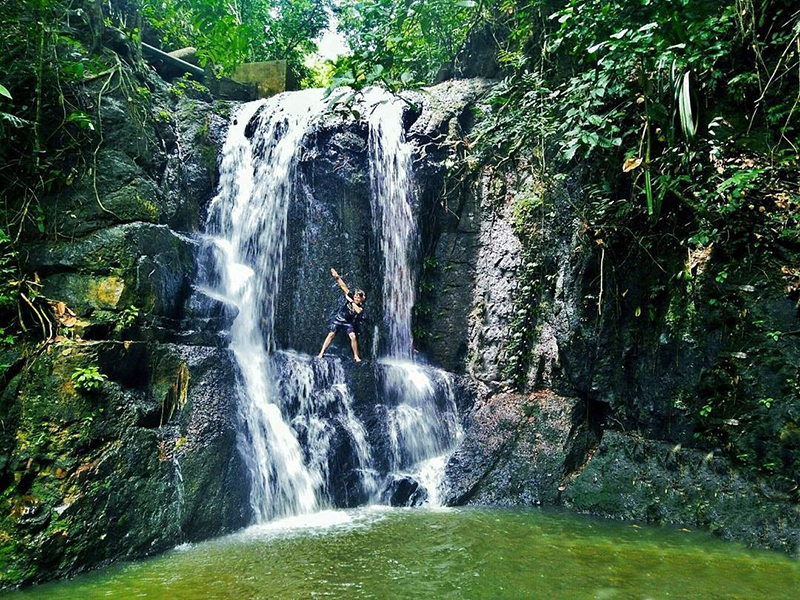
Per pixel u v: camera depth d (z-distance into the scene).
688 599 4.80
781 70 6.97
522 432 8.96
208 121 11.17
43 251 7.11
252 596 4.90
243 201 10.84
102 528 5.85
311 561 5.81
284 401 8.61
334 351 10.24
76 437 6.05
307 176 10.65
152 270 7.50
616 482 7.81
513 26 11.15
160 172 9.35
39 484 5.78
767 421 6.62
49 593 5.08
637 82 7.50
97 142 8.09
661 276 7.85
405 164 11.13
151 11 11.73
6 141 7.22
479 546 6.28
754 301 6.73
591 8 7.64
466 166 10.80
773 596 4.88
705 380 7.19
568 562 5.73
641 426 8.05
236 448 7.54
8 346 6.30
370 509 8.21
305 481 8.15
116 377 6.74
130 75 9.30
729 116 7.35
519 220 9.90
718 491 6.95
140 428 6.60
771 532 6.30
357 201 10.88
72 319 6.76
